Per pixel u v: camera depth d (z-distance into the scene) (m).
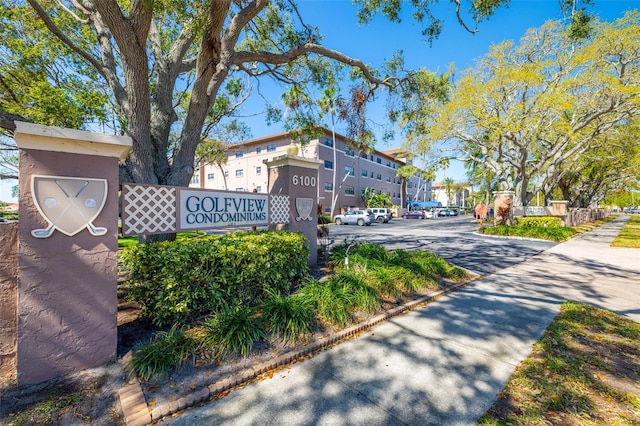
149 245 3.58
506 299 5.02
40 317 2.50
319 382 2.66
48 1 7.17
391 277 5.18
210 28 5.18
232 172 35.31
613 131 17.34
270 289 4.17
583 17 6.56
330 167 31.81
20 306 2.43
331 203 31.81
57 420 2.13
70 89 8.59
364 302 4.13
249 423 2.16
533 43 15.28
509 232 14.52
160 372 2.59
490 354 3.15
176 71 6.64
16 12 6.75
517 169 17.72
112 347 2.84
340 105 9.28
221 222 4.50
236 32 6.09
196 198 4.12
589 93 14.59
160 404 2.28
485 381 2.66
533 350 3.21
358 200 36.56
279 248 4.54
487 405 2.34
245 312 3.46
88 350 2.72
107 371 2.70
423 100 9.27
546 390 2.48
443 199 74.56
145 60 5.13
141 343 3.11
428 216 37.91
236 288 3.93
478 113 15.12
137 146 5.27
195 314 3.64
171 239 5.86
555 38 14.62
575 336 3.49
